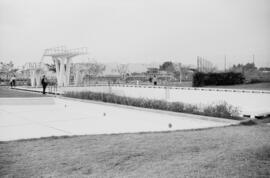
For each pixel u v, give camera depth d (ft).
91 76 173.47
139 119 36.29
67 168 15.44
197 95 69.56
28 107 50.26
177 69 183.62
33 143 21.09
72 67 147.02
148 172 14.64
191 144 19.90
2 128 30.01
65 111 44.60
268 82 109.50
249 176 13.78
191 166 15.24
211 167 15.01
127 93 80.79
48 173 14.75
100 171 14.97
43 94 76.28
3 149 19.26
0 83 155.53
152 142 20.75
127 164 15.98
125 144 20.27
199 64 135.33
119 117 38.11
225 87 97.91
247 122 31.24
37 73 128.88
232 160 15.99
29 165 15.92
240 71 116.78
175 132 25.17
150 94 76.43
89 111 44.57
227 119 34.22
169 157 17.01
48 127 30.66
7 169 15.30
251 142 20.07
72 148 19.43
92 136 23.62
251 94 65.62
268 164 15.28
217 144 19.74
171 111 41.75
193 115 37.70
